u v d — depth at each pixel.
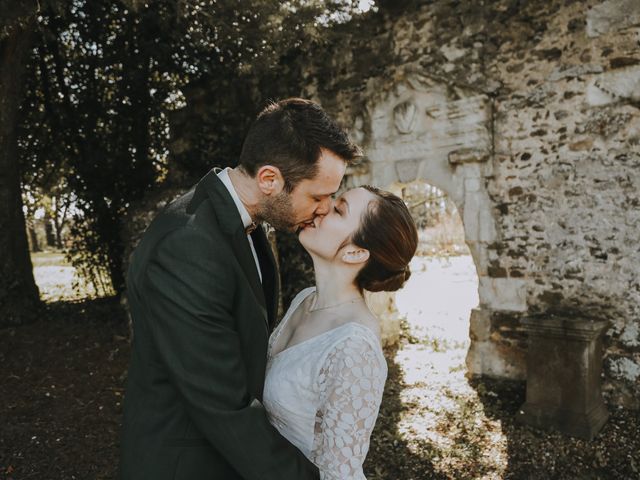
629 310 3.71
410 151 4.80
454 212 14.52
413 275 10.21
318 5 4.62
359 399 1.16
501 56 4.24
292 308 1.60
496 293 4.38
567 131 3.95
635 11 3.59
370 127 5.07
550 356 3.44
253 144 1.24
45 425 3.44
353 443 1.15
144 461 1.16
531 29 4.08
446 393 4.12
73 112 7.14
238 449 1.08
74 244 7.52
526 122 4.14
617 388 3.74
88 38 6.68
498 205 4.32
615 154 3.75
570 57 3.90
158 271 1.13
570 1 3.87
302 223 1.35
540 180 4.10
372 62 5.03
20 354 4.91
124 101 7.05
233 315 1.21
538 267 4.14
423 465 3.01
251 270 1.26
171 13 4.96
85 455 3.07
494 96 4.28
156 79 7.12
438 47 4.57
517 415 3.56
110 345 5.23
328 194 1.28
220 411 1.07
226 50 5.34
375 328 1.31
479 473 2.92
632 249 3.69
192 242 1.14
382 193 1.39
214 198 1.24
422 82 4.65
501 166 4.29
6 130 5.92
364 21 5.05
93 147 7.12
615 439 3.26
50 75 7.18
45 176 7.94
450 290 8.48
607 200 3.79
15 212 6.21
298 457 1.17
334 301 1.39
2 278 6.02
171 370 1.09
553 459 3.05
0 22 4.01
